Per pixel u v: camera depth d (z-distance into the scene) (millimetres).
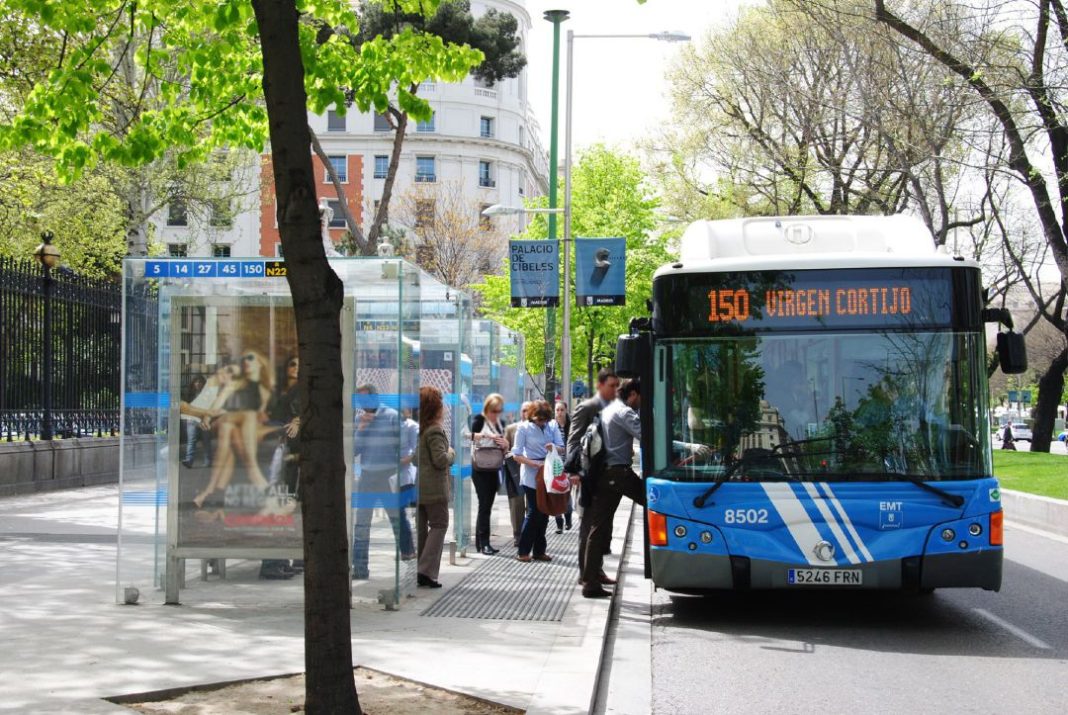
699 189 40094
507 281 45188
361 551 10445
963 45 20500
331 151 73312
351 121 73125
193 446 10297
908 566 9758
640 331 10734
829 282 10250
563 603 10922
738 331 10297
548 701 6902
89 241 31094
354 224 29922
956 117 23906
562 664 7984
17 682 6973
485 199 75812
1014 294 51812
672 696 7660
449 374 14484
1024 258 39156
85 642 8344
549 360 28859
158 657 7809
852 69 24641
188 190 35188
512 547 15969
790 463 10047
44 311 22422
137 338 10523
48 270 22562
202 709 6410
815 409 10125
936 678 8203
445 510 11906
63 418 23375
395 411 10477
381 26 27922
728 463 10125
